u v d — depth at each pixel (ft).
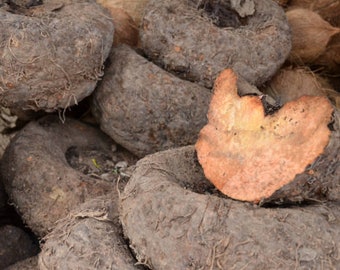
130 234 3.85
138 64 4.65
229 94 3.97
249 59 4.74
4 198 4.71
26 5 4.59
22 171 4.57
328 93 5.19
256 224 3.69
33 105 4.47
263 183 3.78
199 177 4.08
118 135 4.72
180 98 4.60
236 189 3.83
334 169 3.83
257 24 4.93
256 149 3.83
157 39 4.73
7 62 4.26
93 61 4.48
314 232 3.71
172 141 4.67
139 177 3.95
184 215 3.73
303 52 5.24
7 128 5.14
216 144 3.94
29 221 4.55
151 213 3.78
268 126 3.83
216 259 3.67
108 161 4.89
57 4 4.62
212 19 4.88
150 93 4.59
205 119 4.65
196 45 4.67
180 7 4.75
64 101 4.49
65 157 4.78
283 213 3.73
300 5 5.44
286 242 3.67
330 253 3.69
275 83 5.08
